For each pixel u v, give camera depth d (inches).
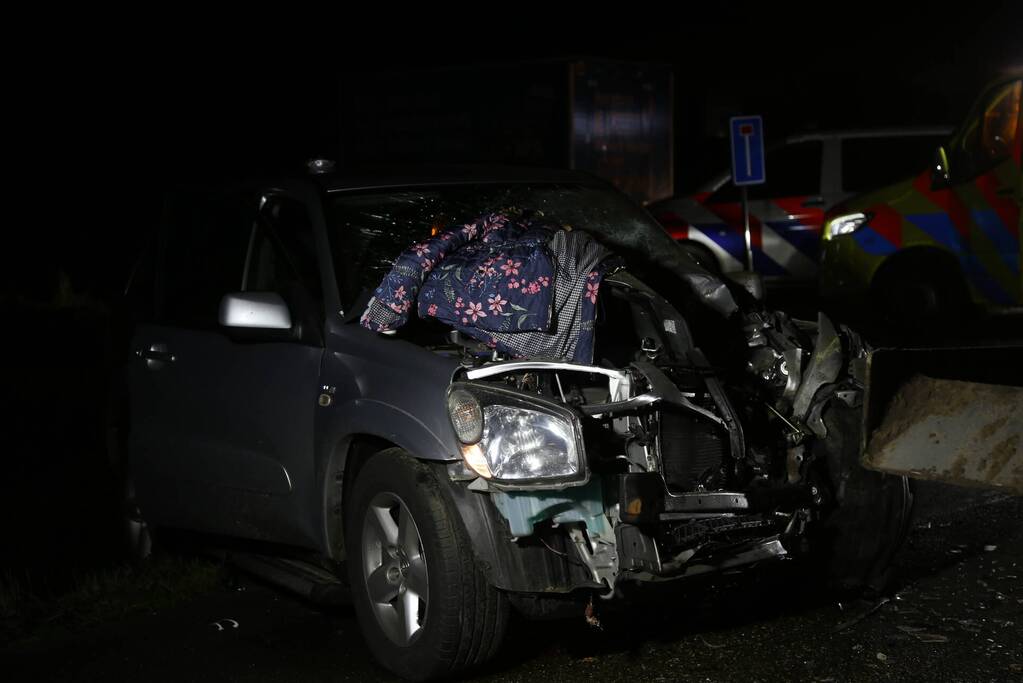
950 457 119.7
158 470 224.7
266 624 204.2
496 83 741.9
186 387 217.6
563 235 178.1
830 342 188.4
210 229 229.0
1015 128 417.4
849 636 182.5
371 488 177.0
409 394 172.9
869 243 461.4
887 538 193.5
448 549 165.2
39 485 305.7
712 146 617.6
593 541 166.4
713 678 170.4
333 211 206.5
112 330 248.1
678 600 188.2
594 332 174.9
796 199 557.0
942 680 166.6
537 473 160.1
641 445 167.3
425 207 212.2
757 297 221.3
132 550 245.6
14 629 207.2
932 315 453.1
